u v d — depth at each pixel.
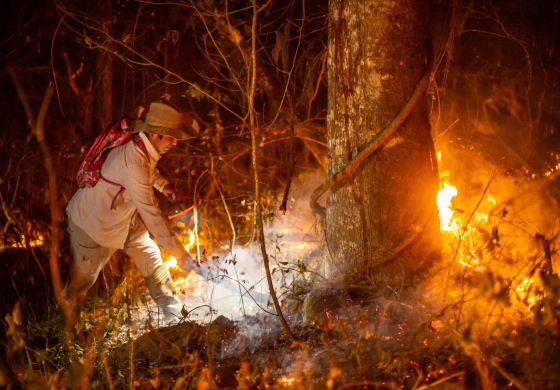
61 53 7.09
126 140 5.30
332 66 5.21
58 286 4.35
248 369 4.23
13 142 6.76
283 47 6.26
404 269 5.09
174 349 4.70
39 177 6.66
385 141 5.04
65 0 6.96
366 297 5.07
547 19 9.57
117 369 4.73
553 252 4.58
